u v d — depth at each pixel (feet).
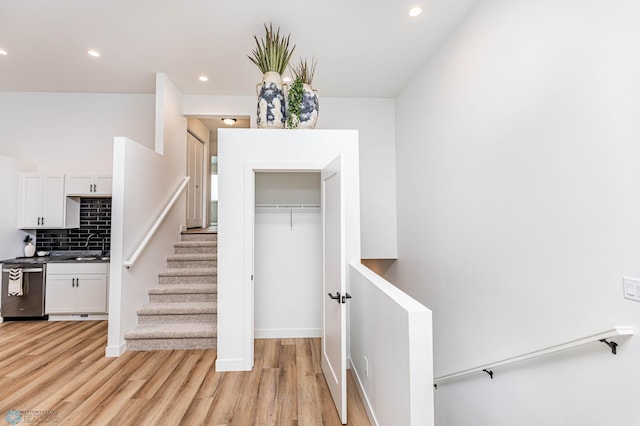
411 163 13.44
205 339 10.45
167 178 13.67
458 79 9.57
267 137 9.19
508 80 7.27
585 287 5.32
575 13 5.49
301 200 11.59
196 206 19.80
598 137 5.09
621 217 4.73
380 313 6.16
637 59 4.50
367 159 15.51
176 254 14.35
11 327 12.26
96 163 15.05
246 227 9.05
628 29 4.62
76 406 7.20
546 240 6.17
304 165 9.21
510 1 7.18
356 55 11.37
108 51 11.09
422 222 12.28
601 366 5.03
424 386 4.60
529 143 6.61
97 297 12.94
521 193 6.85
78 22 9.36
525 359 6.39
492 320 7.86
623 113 4.70
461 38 9.40
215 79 13.41
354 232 9.34
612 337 4.76
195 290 12.03
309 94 9.63
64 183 13.92
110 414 6.93
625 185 4.67
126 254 10.39
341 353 6.73
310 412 7.10
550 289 6.06
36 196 13.76
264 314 11.42
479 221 8.44
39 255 14.23
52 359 9.57
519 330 6.91
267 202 11.50
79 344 10.69
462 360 9.24
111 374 8.68
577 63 5.47
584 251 5.34
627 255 4.65
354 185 9.39
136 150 11.07
